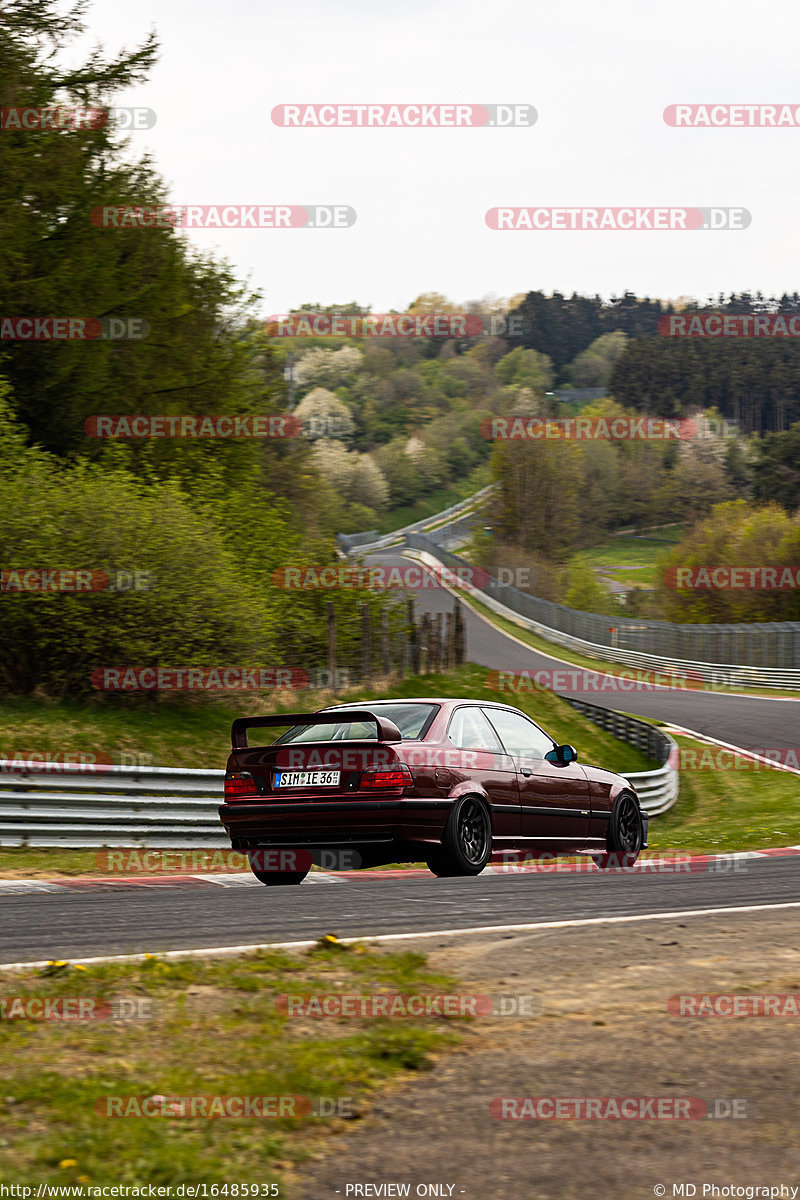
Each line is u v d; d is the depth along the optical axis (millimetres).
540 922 10633
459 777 15023
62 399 38500
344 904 11906
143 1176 4723
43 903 12109
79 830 18906
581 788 17312
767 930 10211
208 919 10844
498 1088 5875
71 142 39750
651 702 62656
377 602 38938
